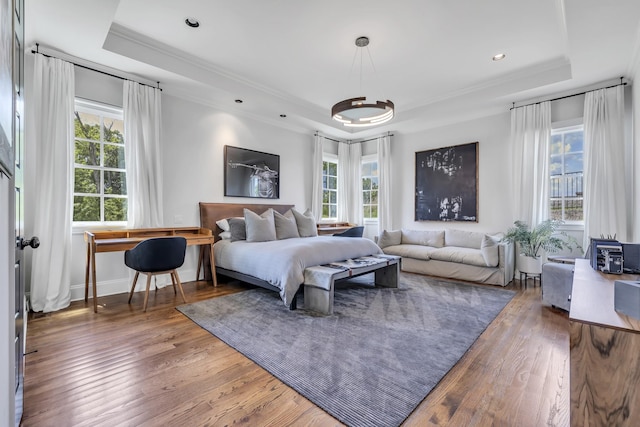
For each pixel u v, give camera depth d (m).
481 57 3.63
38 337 2.42
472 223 5.19
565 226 4.22
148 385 1.77
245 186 5.07
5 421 0.98
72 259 3.38
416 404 1.60
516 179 4.50
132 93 3.66
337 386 1.76
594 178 3.80
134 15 2.87
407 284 4.22
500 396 1.66
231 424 1.45
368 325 2.69
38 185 3.01
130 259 3.17
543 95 4.23
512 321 2.79
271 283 3.25
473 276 4.38
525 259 4.18
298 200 5.98
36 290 2.98
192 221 4.42
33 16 2.59
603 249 1.95
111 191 3.71
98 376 1.86
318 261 3.39
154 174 3.87
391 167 6.15
